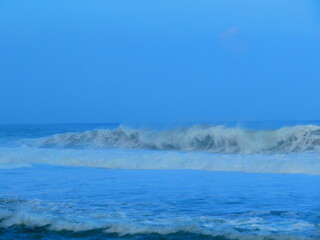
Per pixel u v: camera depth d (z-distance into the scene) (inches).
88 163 1178.0
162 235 498.0
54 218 573.9
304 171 966.4
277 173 962.1
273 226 516.7
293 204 644.1
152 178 920.3
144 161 1140.5
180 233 500.4
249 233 488.1
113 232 517.7
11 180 906.7
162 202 672.4
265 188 778.8
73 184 850.8
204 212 601.3
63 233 524.7
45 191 776.9
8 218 592.4
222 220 544.7
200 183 844.6
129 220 556.4
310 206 628.7
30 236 519.8
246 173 972.6
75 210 621.9
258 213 589.0
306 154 1170.6
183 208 628.7
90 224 545.6
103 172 1026.1
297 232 489.1
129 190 779.4
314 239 461.1
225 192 748.0
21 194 750.5
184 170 1043.9
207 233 494.3
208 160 1114.1
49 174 995.9
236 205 644.1
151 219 561.9
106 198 708.7
